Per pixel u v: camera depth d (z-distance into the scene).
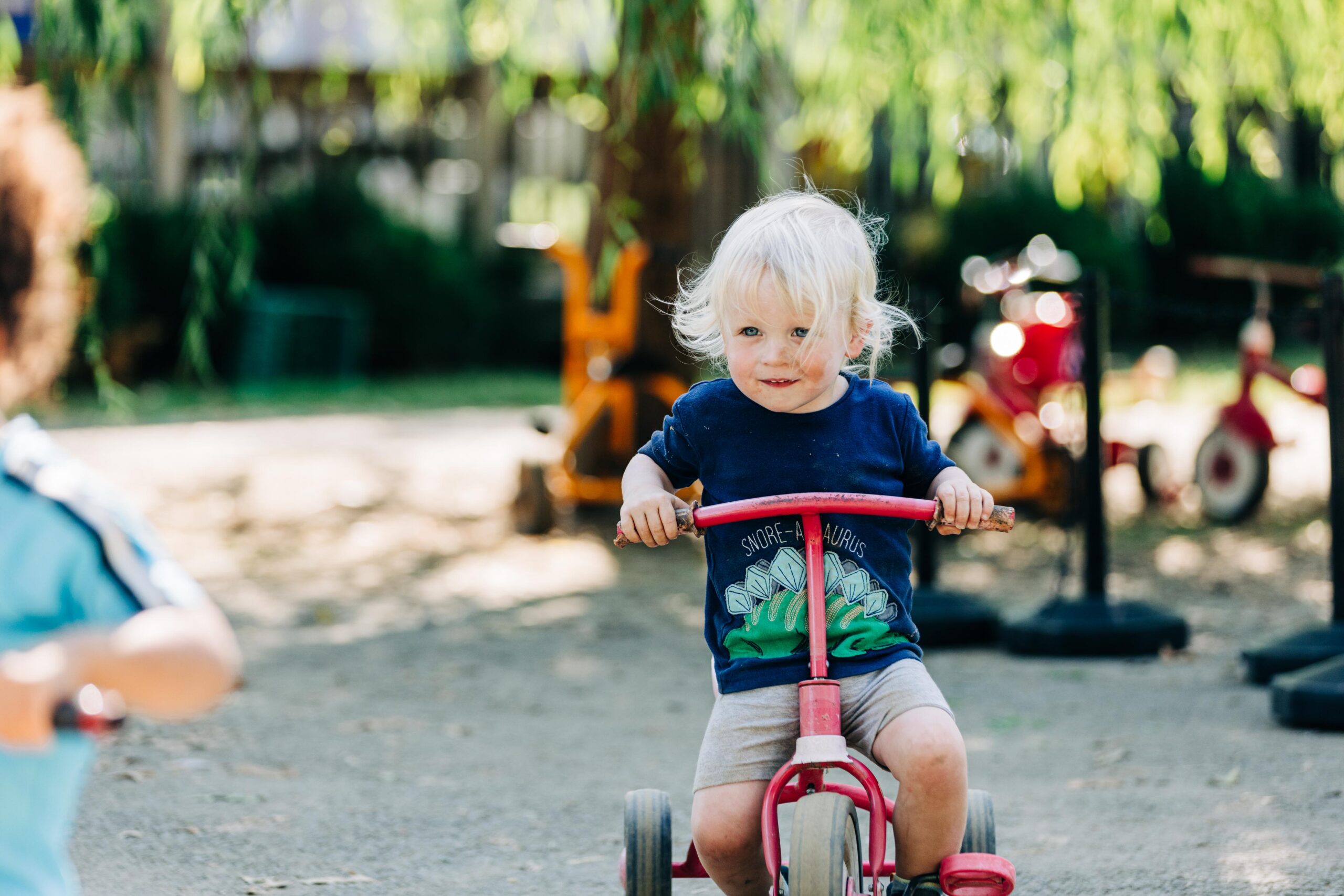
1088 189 9.89
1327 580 7.61
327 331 16.91
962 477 2.75
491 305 18.48
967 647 6.34
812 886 2.39
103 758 4.48
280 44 8.84
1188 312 6.73
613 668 6.00
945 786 2.53
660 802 2.91
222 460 11.11
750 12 6.95
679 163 9.03
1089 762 4.48
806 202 2.78
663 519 2.67
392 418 13.90
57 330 1.79
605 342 8.92
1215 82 8.46
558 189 19.59
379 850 3.66
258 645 6.36
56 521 1.66
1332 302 5.25
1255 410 8.98
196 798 4.08
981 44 8.05
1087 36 7.69
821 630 2.61
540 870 3.52
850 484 2.75
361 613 7.06
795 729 2.64
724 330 2.71
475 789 4.23
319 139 18.86
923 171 16.92
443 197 19.95
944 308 16.86
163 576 1.69
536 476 8.84
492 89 18.05
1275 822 3.79
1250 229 18.02
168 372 16.56
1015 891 3.29
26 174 1.77
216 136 17.44
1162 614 6.19
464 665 6.02
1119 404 11.11
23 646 1.65
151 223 16.11
